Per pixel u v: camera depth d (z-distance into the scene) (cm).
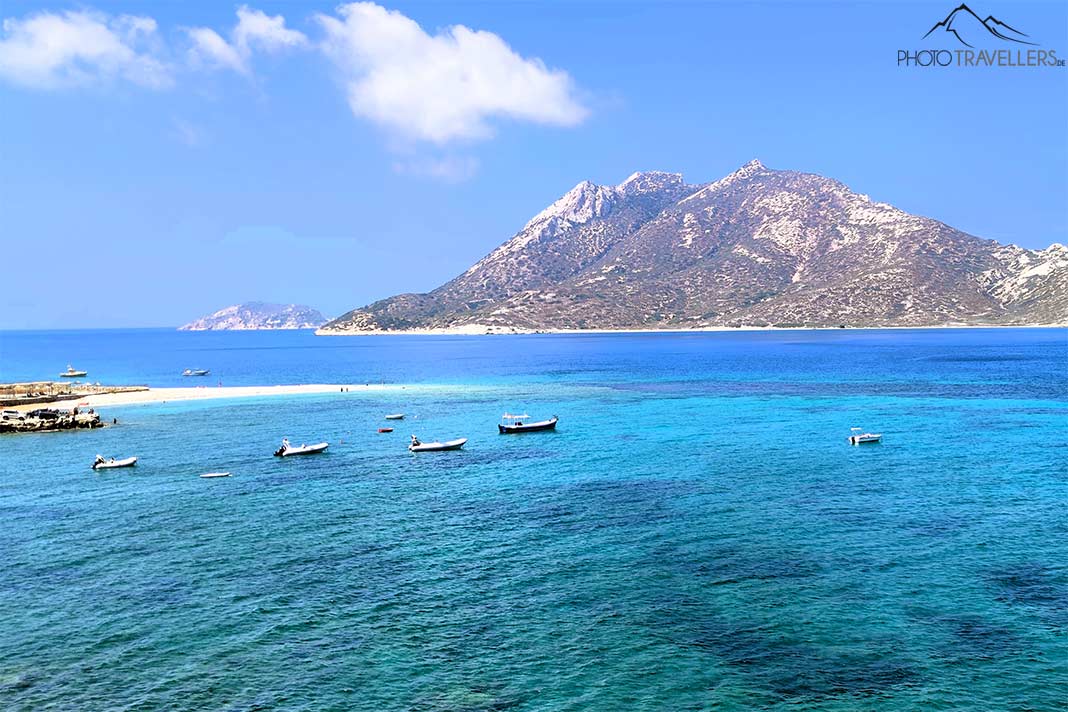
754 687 3091
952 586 4009
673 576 4241
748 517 5359
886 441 8362
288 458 8050
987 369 17675
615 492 6200
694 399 12925
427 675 3216
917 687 3064
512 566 4447
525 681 3161
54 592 4138
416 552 4728
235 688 3133
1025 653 3297
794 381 15875
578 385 16050
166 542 5012
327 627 3662
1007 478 6406
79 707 3011
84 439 9500
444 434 9619
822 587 4038
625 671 3225
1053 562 4322
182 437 9569
